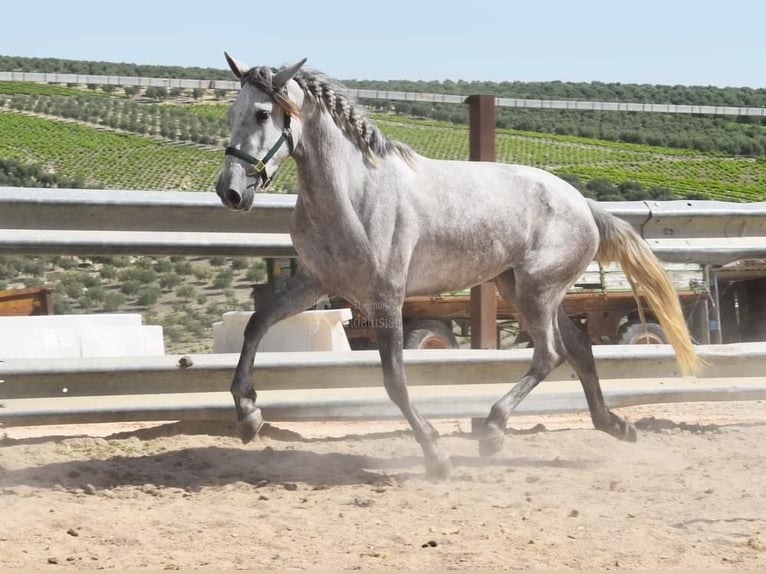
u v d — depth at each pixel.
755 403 12.00
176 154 67.88
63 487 7.15
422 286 8.03
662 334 22.09
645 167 69.81
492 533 5.72
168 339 35.75
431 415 9.32
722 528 5.87
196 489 7.14
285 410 8.99
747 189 63.53
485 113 9.54
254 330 7.94
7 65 92.00
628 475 7.78
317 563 5.06
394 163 7.75
